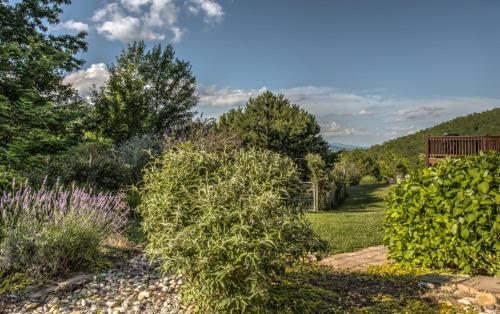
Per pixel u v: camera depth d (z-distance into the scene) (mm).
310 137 23547
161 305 3418
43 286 4070
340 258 5355
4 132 12297
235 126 24188
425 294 3680
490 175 4188
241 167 3303
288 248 3064
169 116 22500
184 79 23266
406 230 4770
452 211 4328
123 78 20156
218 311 2922
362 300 3521
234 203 2930
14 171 9195
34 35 16109
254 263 2600
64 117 14492
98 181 9867
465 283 3824
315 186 14414
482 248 4156
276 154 3604
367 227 7895
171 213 3068
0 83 13508
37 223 4797
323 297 3525
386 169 29219
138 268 4551
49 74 15109
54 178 9109
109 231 5516
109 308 3465
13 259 4379
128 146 13789
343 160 27375
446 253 4406
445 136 14914
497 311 3238
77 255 4551
